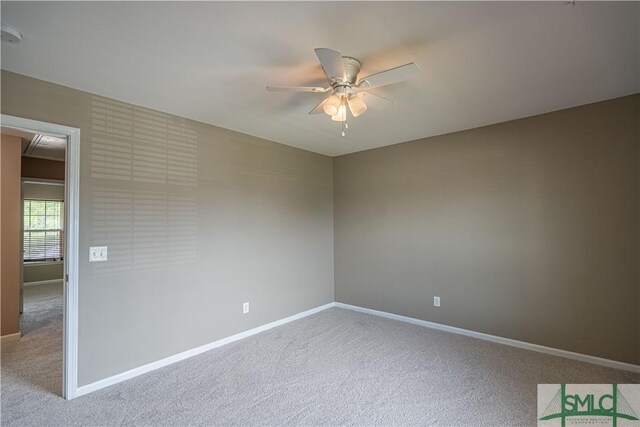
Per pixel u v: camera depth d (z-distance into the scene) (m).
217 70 2.17
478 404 2.23
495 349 3.17
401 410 2.17
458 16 1.62
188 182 3.11
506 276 3.30
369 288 4.43
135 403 2.27
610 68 2.19
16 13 1.55
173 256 2.97
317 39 1.82
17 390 2.43
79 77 2.25
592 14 1.61
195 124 3.18
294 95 2.58
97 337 2.48
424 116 3.12
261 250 3.79
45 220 6.86
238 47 1.89
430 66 2.14
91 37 1.77
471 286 3.54
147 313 2.78
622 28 1.72
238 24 1.67
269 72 2.21
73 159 2.39
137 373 2.69
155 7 1.52
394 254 4.17
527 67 2.17
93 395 2.37
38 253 6.76
